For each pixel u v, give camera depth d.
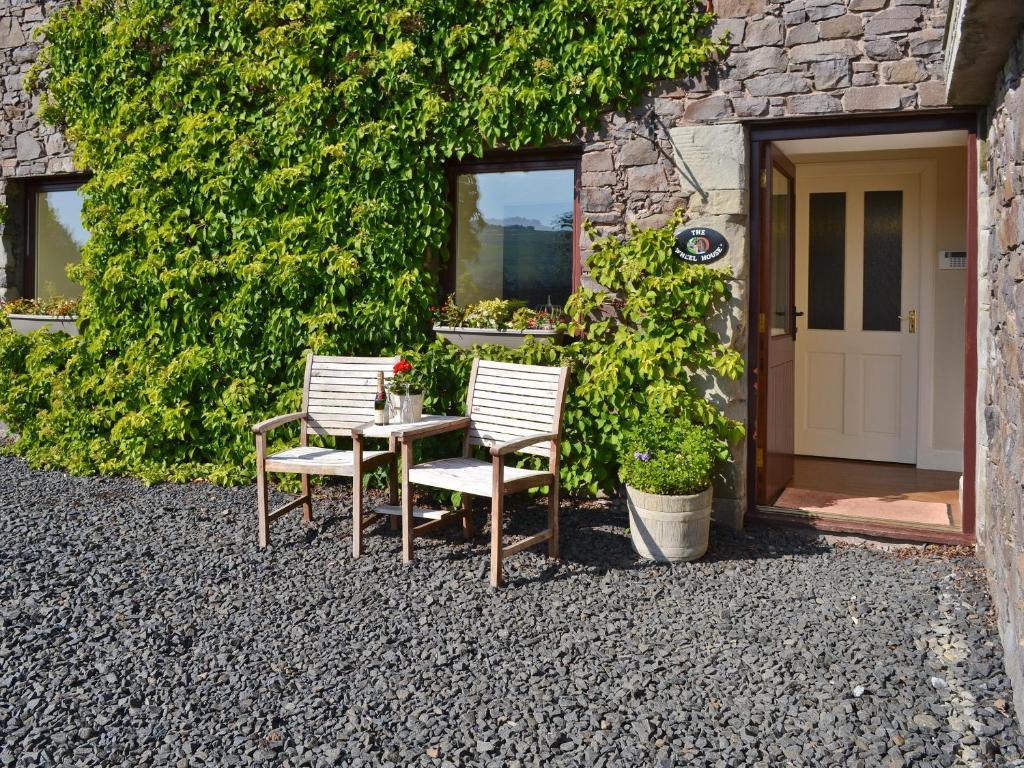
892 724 2.58
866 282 6.25
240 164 5.48
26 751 2.46
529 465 4.96
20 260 6.72
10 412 6.33
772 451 4.92
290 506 4.54
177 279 5.72
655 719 2.62
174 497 5.24
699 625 3.36
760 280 4.66
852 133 4.41
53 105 6.23
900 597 3.61
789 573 3.94
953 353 5.93
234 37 5.55
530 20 4.79
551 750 2.46
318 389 4.82
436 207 5.17
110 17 5.96
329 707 2.71
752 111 4.46
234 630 3.31
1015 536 2.66
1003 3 2.53
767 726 2.59
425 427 4.17
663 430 4.28
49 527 4.58
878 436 6.26
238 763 2.39
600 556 4.18
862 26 4.25
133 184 5.83
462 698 2.77
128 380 5.91
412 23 5.03
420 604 3.58
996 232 3.45
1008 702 2.69
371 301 5.24
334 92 5.21
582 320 4.88
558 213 5.16
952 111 4.18
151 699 2.76
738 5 4.45
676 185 4.63
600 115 4.78
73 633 3.26
